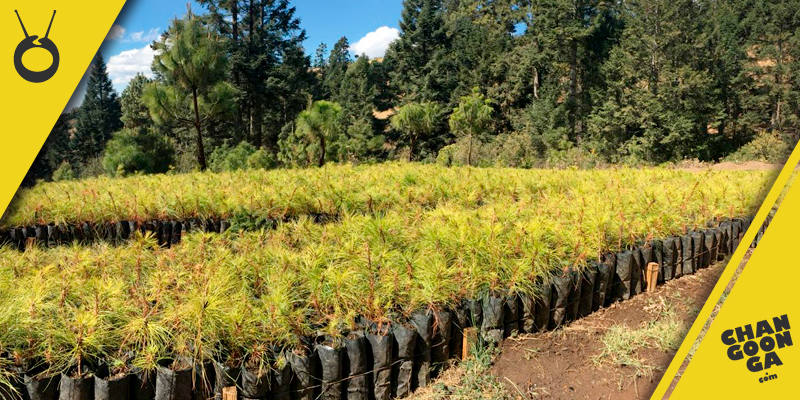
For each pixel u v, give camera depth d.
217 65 15.14
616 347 3.63
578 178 8.80
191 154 21.08
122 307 3.00
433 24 37.38
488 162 20.25
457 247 4.04
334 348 2.89
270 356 2.84
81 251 4.40
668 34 26.80
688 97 26.92
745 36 30.77
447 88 36.12
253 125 31.50
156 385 2.66
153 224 6.20
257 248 4.41
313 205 6.48
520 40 36.94
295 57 33.09
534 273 3.81
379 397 3.05
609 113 29.25
